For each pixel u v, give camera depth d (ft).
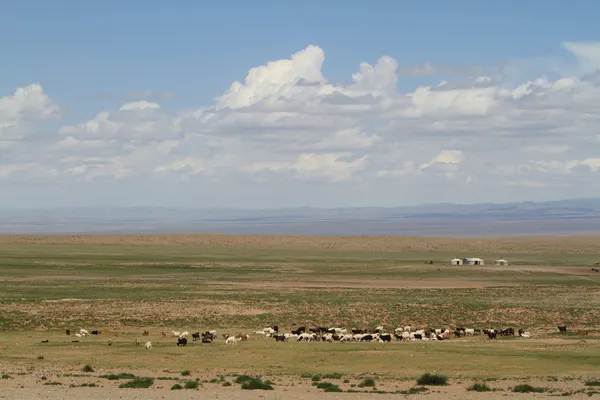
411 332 322.34
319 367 224.94
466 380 195.11
